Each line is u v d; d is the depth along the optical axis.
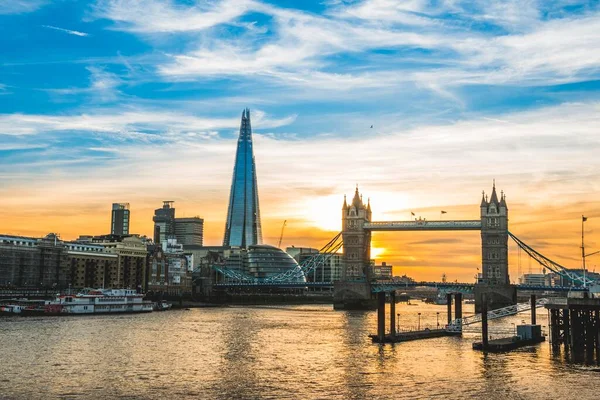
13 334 177.50
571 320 135.62
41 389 105.75
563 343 153.75
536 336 161.38
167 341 170.00
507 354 140.00
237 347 159.12
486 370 121.12
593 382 110.19
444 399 99.75
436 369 122.88
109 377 115.81
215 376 117.75
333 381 112.94
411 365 127.69
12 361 130.62
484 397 100.88
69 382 111.19
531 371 119.75
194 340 174.00
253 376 117.75
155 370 123.38
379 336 164.00
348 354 143.88
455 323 186.00
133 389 106.44
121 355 141.62
